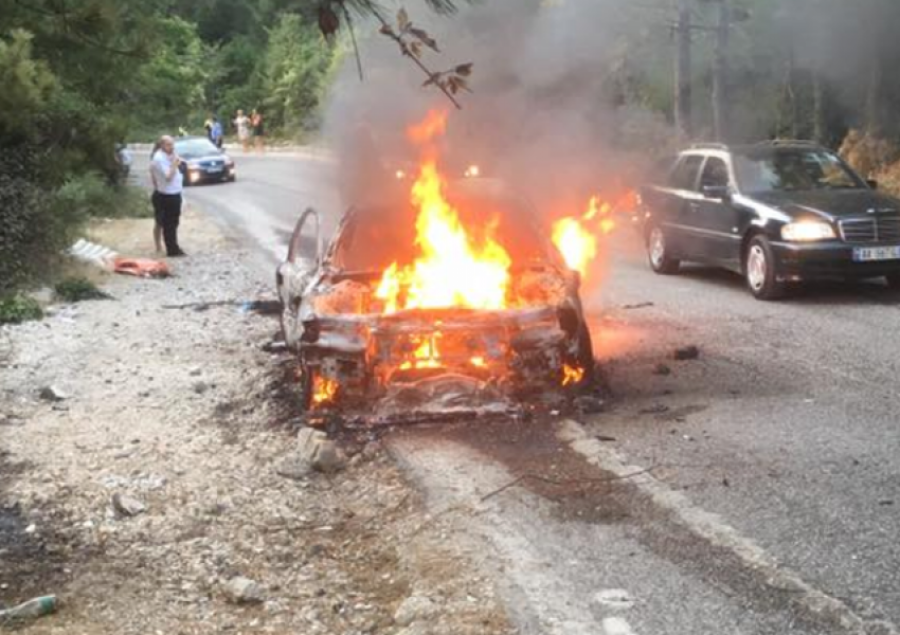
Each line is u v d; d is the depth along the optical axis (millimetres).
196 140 33000
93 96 9758
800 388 7457
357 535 5254
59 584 4691
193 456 6477
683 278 13180
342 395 6887
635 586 4414
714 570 4531
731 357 8492
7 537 5238
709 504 5285
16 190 13539
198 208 24484
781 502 5273
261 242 17953
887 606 4145
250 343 9789
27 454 6555
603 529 5043
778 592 4301
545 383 6984
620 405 7168
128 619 4340
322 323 6883
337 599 4535
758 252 11336
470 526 5152
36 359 9180
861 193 11484
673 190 13258
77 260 14516
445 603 4348
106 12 6820
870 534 4844
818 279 10961
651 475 5738
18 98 8789
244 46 55062
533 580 4512
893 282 11516
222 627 4273
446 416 6777
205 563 4922
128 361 9094
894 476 5586
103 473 6176
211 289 13156
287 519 5480
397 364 6855
